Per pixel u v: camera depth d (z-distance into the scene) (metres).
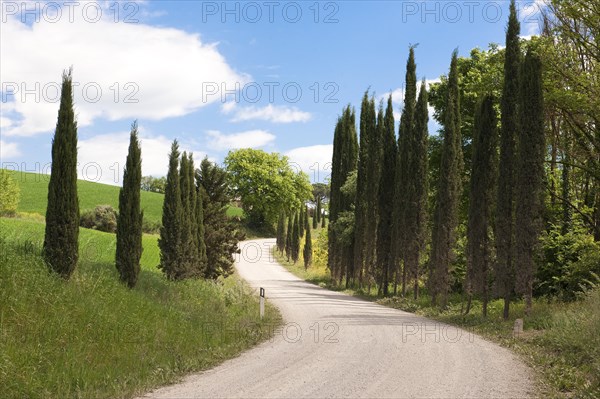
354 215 41.53
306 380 9.47
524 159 19.70
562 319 15.46
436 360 11.66
